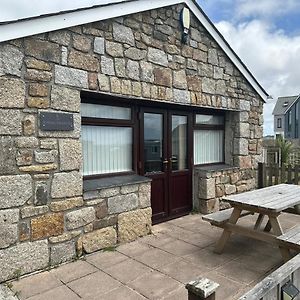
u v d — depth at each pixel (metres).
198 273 3.01
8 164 2.86
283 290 1.70
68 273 3.02
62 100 3.24
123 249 3.65
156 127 4.79
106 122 4.04
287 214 5.37
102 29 3.58
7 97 2.85
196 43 4.87
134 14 3.92
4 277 2.82
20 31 2.85
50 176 3.15
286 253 3.01
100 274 2.99
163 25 4.31
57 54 3.19
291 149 11.88
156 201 4.78
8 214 2.85
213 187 5.38
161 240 3.97
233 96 5.68
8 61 2.85
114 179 3.98
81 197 3.40
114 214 3.74
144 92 4.06
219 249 3.52
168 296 2.57
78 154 3.38
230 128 6.02
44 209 3.11
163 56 4.32
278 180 6.65
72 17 3.22
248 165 6.17
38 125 3.06
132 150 4.43
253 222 4.82
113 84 3.69
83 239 3.43
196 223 4.76
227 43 5.34
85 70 3.43
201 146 5.71
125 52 3.82
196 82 4.88
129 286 2.75
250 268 3.14
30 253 3.00
